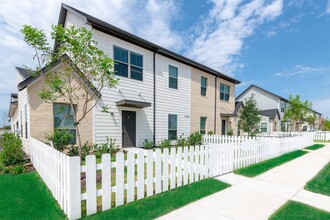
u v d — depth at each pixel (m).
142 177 3.45
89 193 2.78
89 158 2.79
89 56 4.40
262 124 24.95
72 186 2.60
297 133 19.67
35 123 6.84
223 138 11.62
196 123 13.71
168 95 11.56
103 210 2.91
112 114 8.71
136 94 9.73
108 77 4.62
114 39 8.81
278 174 5.28
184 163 4.30
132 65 9.59
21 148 6.23
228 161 5.53
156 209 2.96
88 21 7.68
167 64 11.50
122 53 9.17
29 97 6.77
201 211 2.92
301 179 4.79
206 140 12.73
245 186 4.21
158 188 3.73
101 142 8.31
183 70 12.66
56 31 4.00
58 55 4.39
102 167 2.94
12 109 14.71
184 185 4.24
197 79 13.90
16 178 4.54
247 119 14.96
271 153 7.89
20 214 2.71
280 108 28.62
